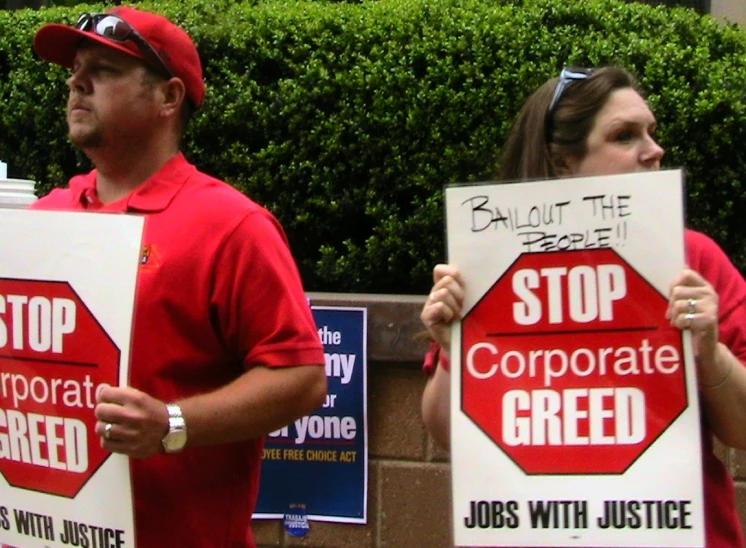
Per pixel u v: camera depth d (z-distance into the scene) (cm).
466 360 228
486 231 228
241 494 247
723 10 745
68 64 262
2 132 515
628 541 218
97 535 231
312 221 468
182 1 517
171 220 242
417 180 448
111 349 229
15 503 242
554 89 248
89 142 250
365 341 405
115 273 229
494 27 455
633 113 239
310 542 414
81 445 232
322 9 486
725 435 224
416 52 453
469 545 225
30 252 237
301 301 245
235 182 468
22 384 240
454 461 226
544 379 224
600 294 222
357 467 409
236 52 472
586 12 477
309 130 459
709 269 234
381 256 455
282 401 236
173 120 258
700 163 445
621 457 219
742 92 445
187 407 226
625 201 220
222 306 238
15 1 786
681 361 216
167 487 239
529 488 223
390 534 411
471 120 445
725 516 231
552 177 246
